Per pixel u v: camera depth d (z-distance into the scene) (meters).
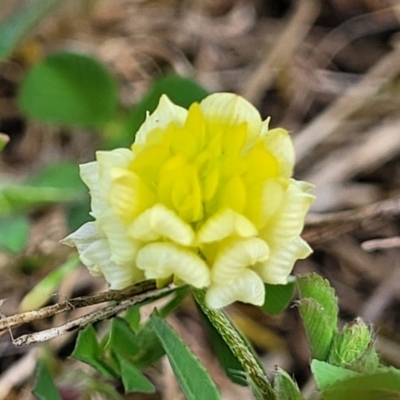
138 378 0.07
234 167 0.06
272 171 0.06
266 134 0.06
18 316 0.07
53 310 0.07
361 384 0.06
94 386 0.08
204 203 0.06
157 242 0.06
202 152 0.06
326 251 0.09
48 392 0.07
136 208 0.06
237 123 0.06
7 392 0.08
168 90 0.09
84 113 0.09
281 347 0.09
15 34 0.09
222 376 0.09
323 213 0.09
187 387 0.06
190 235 0.06
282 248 0.06
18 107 0.09
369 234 0.09
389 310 0.09
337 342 0.07
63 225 0.09
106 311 0.07
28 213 0.09
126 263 0.06
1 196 0.09
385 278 0.09
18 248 0.08
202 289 0.06
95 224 0.06
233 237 0.06
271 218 0.06
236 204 0.06
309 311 0.07
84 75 0.09
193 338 0.09
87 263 0.06
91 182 0.06
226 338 0.06
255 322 0.09
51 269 0.09
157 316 0.06
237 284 0.06
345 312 0.09
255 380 0.07
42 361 0.07
